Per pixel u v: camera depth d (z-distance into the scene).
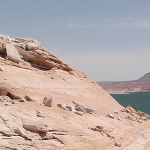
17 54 23.23
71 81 28.72
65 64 31.27
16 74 21.03
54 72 28.28
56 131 13.75
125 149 15.67
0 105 14.62
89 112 20.33
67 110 18.25
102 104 26.86
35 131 12.59
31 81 21.52
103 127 16.98
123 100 119.81
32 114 14.66
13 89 18.56
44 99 18.33
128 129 20.47
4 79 19.11
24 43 26.19
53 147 12.28
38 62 26.91
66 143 13.14
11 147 10.79
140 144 17.53
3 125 12.05
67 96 23.38
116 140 16.75
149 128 23.62
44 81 23.38
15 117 13.30
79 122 16.55
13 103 16.23
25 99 18.09
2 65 20.92
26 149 11.17
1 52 22.64
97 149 14.17
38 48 26.55
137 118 26.77
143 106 78.31
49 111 16.44
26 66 23.91
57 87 24.14
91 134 15.56
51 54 28.27
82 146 13.70
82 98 25.34
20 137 11.70
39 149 11.62
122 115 24.75
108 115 21.73
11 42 24.50
